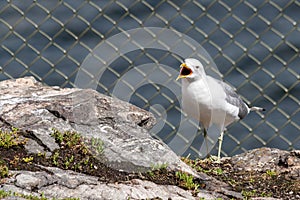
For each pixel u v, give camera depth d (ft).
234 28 56.29
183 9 57.98
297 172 33.24
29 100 33.42
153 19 57.21
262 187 31.86
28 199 25.62
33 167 28.45
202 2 58.90
